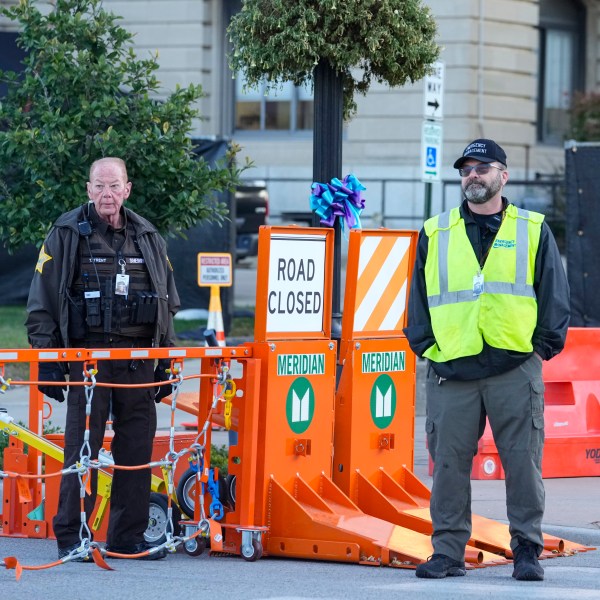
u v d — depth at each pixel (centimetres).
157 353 2269
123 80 3500
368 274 2553
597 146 4828
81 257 2309
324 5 2759
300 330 2467
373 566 2341
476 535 2497
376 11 2808
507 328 2170
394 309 2614
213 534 2402
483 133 9731
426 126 4253
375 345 2567
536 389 2192
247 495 2395
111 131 3291
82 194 3338
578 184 4872
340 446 2545
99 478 2508
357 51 2805
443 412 2216
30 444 2616
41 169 3341
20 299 6512
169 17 10119
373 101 9769
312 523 2386
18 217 3381
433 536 2266
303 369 2455
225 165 3841
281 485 2423
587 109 9775
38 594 2083
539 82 10881
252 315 6494
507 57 9844
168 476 2403
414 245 2639
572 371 3444
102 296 2302
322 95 2869
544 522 2759
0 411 2620
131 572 2283
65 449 2309
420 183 9688
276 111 10481
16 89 3488
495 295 2180
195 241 6000
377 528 2405
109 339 2311
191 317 6050
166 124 3394
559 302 2194
